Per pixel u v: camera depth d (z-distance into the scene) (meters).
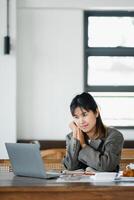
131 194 2.36
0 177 2.76
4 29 5.62
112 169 2.94
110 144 2.98
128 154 5.23
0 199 2.37
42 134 5.88
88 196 2.36
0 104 5.60
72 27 5.91
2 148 5.59
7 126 5.61
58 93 5.89
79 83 5.92
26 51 5.89
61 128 5.89
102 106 6.04
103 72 6.05
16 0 5.75
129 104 6.04
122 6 5.82
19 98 5.87
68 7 5.86
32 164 2.69
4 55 5.60
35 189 2.35
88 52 6.00
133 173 2.65
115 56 6.04
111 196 2.36
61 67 5.90
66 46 5.91
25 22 5.88
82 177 2.69
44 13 5.89
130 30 6.05
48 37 5.90
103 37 6.05
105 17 6.02
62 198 2.36
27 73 5.89
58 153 4.24
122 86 6.05
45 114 5.88
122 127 5.94
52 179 2.64
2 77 5.60
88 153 2.96
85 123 3.02
